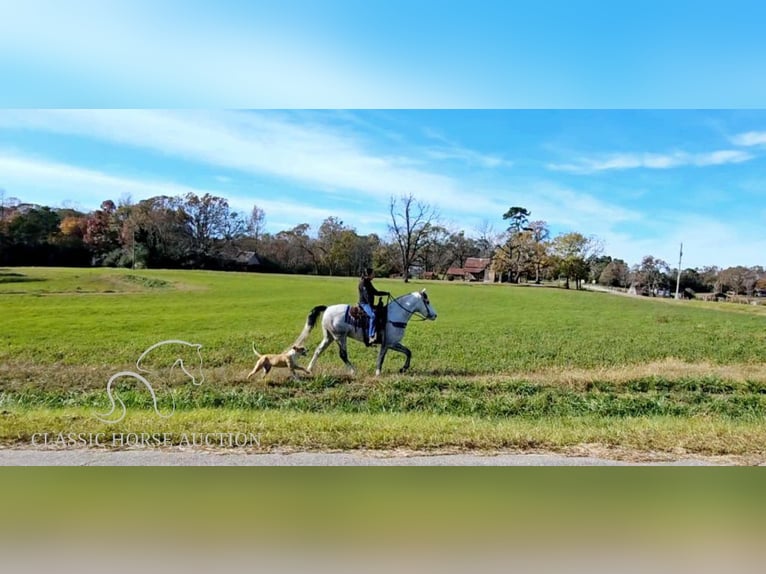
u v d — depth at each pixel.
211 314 10.13
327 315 9.80
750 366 10.17
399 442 7.02
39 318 9.70
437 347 10.55
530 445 7.08
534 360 10.26
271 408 8.71
